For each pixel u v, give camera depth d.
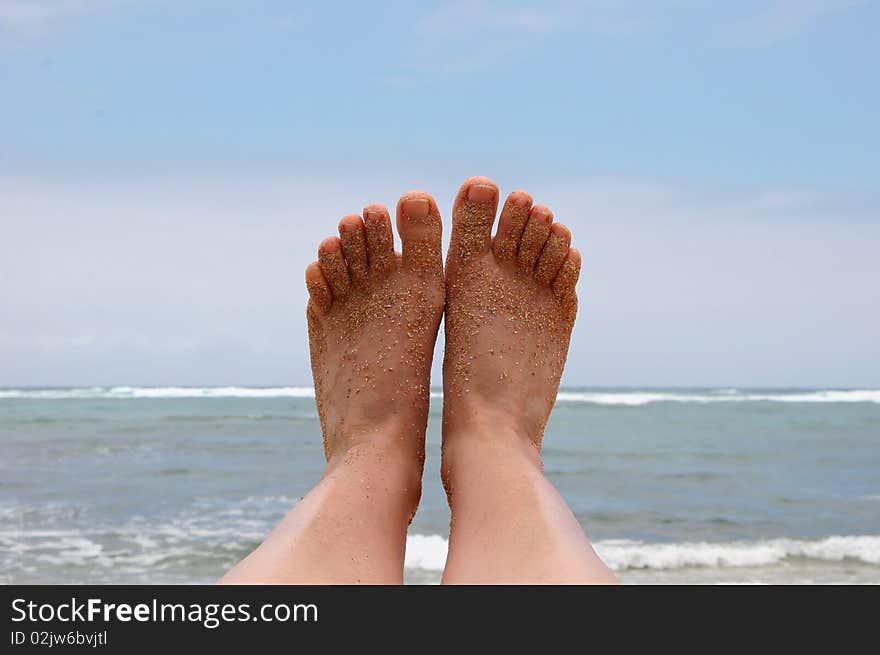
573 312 0.71
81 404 4.08
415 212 0.69
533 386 0.65
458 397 0.62
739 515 1.34
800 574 1.00
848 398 5.18
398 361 0.64
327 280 0.68
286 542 0.45
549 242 0.70
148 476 1.67
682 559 1.06
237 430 2.64
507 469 0.52
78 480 1.62
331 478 0.53
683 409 4.05
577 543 0.44
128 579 0.94
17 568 0.98
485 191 0.69
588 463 1.98
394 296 0.67
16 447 2.15
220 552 1.06
